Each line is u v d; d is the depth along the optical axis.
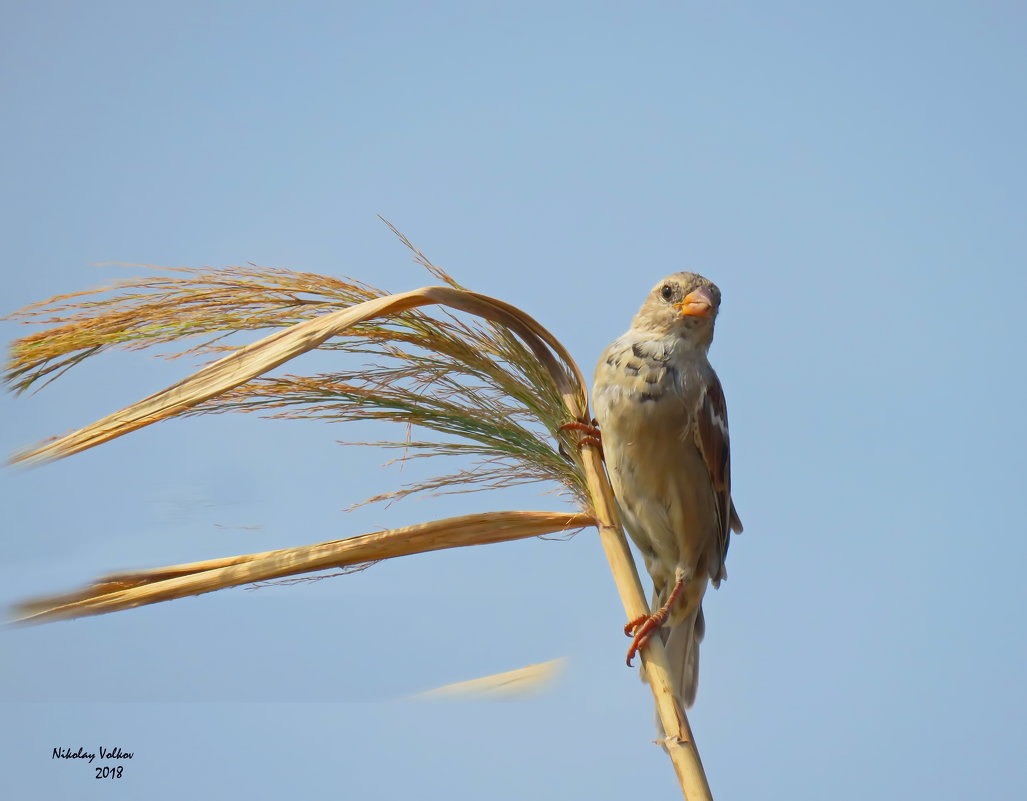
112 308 5.46
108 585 5.46
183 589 5.46
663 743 5.46
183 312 5.46
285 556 5.46
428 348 5.48
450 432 5.48
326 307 5.48
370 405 5.48
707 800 5.46
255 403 5.47
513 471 5.49
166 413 5.45
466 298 5.48
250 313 5.47
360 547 5.46
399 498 5.48
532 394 5.49
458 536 5.47
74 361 5.46
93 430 5.45
